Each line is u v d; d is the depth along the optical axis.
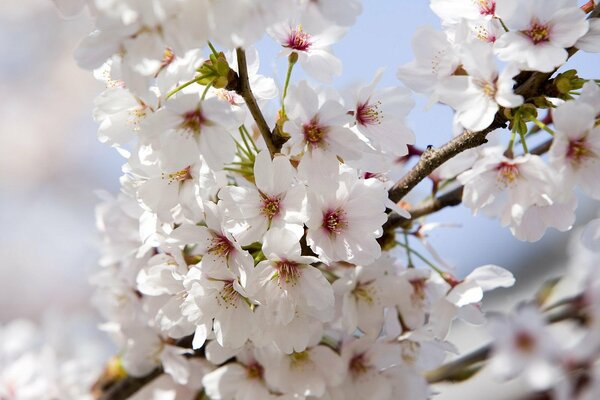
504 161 0.39
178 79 0.37
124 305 0.49
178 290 0.42
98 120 0.40
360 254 0.39
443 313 0.44
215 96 0.38
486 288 0.44
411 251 0.45
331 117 0.39
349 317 0.43
